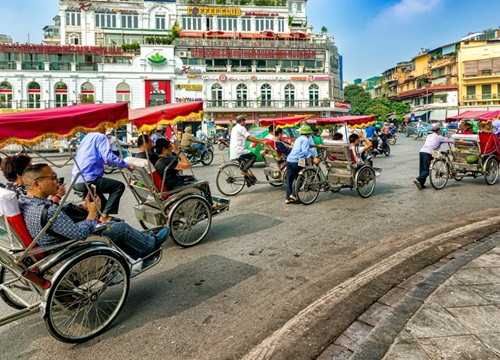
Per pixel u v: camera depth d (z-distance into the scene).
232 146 9.32
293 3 60.50
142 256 4.43
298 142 8.04
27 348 3.36
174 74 43.84
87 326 3.59
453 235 5.76
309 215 7.25
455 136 9.99
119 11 49.94
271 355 3.07
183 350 3.23
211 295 4.20
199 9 51.75
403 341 2.98
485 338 2.98
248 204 8.32
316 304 3.88
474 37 59.88
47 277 3.51
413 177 11.38
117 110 4.86
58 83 41.41
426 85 59.50
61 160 17.70
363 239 5.82
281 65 48.62
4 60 40.62
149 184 5.56
